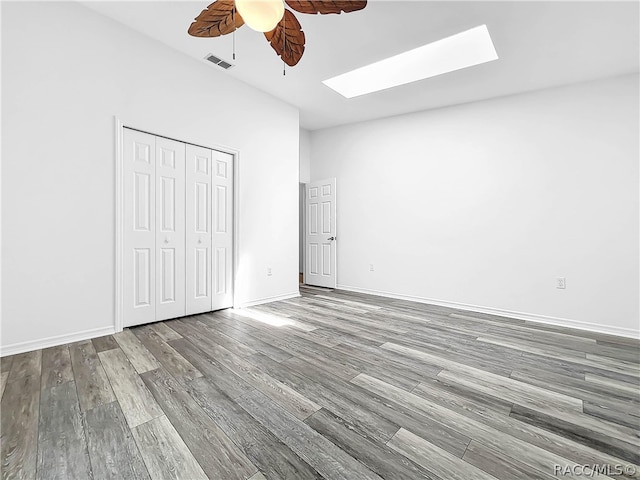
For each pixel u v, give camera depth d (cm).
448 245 419
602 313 319
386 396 177
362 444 136
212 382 190
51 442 133
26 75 227
